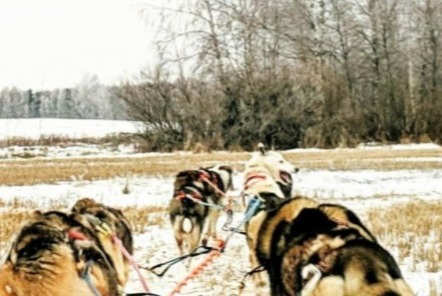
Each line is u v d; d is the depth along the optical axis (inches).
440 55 1756.9
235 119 1567.4
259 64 1605.6
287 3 1701.5
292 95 1565.0
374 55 1765.5
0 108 3718.0
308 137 1566.2
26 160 1373.0
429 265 360.2
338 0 1770.4
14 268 163.9
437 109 1691.7
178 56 1605.6
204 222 421.7
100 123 2635.3
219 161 1187.3
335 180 889.5
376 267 174.9
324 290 177.6
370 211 574.6
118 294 199.0
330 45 1754.4
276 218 241.0
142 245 456.4
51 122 2669.8
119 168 1066.7
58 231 177.0
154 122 1614.2
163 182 880.3
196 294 331.3
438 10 1775.3
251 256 277.6
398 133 1697.8
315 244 196.9
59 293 163.0
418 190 794.8
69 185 865.5
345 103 1649.9
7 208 659.4
